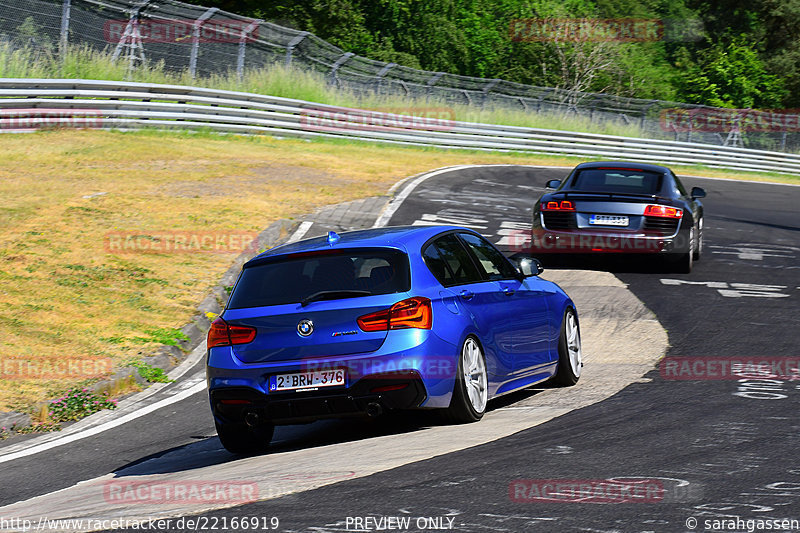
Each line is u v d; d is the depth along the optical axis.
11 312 31.72
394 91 99.69
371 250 18.38
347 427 20.44
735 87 165.88
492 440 16.62
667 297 34.06
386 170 70.19
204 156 65.94
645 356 25.28
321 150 78.50
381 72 100.56
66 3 77.94
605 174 41.12
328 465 15.83
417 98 101.25
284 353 17.77
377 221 49.72
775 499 12.21
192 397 25.62
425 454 15.85
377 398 17.38
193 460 19.08
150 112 73.56
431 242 19.33
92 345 29.23
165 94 74.62
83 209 46.47
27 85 64.94
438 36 162.00
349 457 16.38
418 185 63.84
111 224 44.12
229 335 18.25
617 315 31.17
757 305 32.31
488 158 88.62
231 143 74.94
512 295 20.81
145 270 37.50
